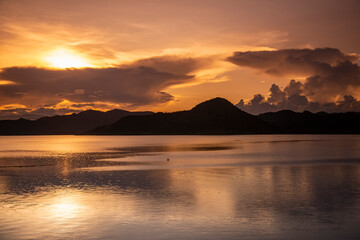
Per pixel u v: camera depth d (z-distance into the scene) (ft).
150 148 307.78
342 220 55.06
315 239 46.42
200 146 333.62
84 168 138.62
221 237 47.55
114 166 145.28
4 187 90.58
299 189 82.69
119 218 57.62
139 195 77.00
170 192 80.28
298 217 57.11
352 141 452.76
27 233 50.11
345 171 119.55
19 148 350.64
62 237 48.32
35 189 86.94
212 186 88.22
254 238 47.01
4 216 59.41
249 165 142.82
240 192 79.30
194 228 51.70
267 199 71.26
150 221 55.67
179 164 150.30
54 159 191.62
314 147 293.84
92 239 47.42
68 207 65.77
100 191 82.79
